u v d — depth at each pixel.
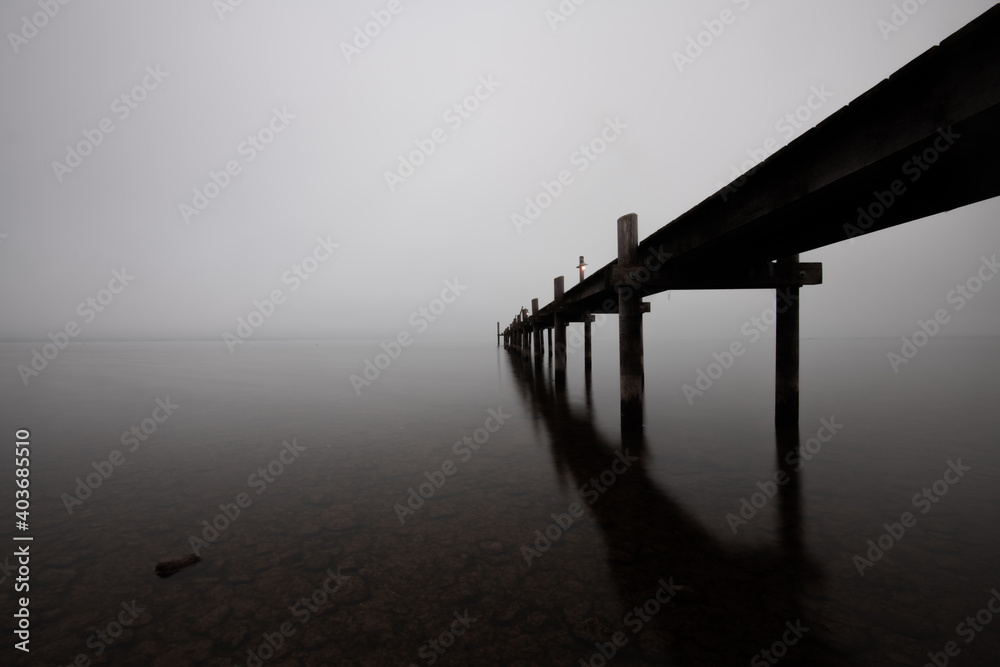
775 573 2.81
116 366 23.59
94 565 3.06
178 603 2.59
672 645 2.15
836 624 2.29
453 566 2.98
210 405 10.04
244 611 2.50
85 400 10.91
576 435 6.77
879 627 2.26
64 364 25.45
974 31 2.15
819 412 8.20
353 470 5.23
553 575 2.84
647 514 3.81
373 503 4.19
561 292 12.19
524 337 25.67
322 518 3.85
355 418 8.40
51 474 5.16
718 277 6.20
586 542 3.30
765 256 5.61
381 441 6.60
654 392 11.20
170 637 2.28
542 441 6.45
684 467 5.11
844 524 3.55
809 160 3.38
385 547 3.28
